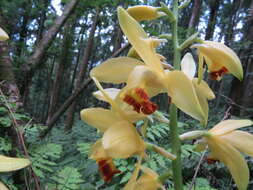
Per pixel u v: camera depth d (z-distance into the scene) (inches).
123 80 5.4
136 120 5.2
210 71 5.8
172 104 5.4
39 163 9.9
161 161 10.4
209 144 5.8
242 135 5.6
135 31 5.1
